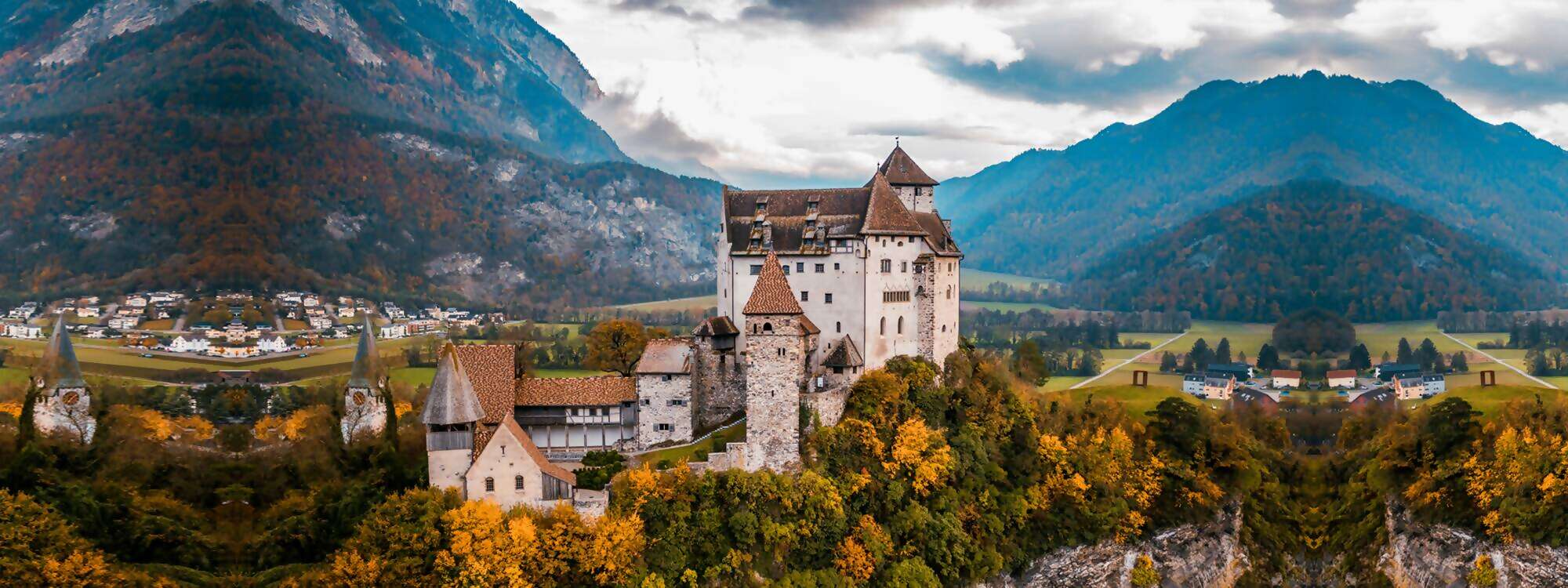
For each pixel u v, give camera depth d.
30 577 111.75
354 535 123.00
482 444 124.62
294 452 156.38
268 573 121.88
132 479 144.38
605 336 183.25
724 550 125.50
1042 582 155.62
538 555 115.50
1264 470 197.88
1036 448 165.25
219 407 181.50
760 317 136.00
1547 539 152.12
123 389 186.88
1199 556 177.62
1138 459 181.12
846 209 160.25
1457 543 165.88
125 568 120.31
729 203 164.50
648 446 146.75
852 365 151.00
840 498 134.50
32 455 137.38
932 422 154.38
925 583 134.50
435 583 113.88
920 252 164.12
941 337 167.75
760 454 136.88
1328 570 186.25
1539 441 166.25
